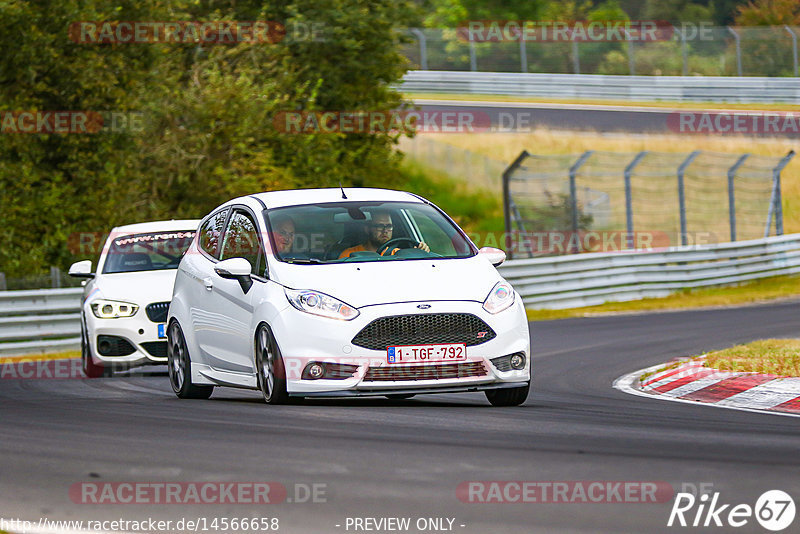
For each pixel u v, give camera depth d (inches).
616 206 5841.5
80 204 3585.1
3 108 3351.4
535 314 3280.0
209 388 1469.0
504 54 7258.9
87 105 3518.7
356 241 1320.1
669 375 1646.2
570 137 6353.3
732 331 2488.9
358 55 4719.5
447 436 1012.5
